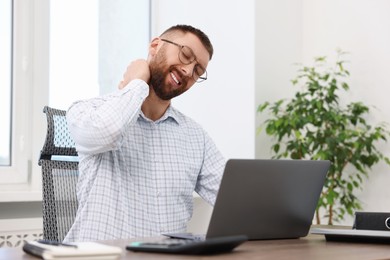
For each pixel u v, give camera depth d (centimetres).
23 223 279
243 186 132
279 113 337
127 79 179
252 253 120
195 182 194
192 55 182
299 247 135
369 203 320
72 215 180
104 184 175
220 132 342
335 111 313
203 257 111
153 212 180
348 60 334
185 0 359
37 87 306
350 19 335
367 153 316
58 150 185
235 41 337
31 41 305
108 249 103
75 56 327
